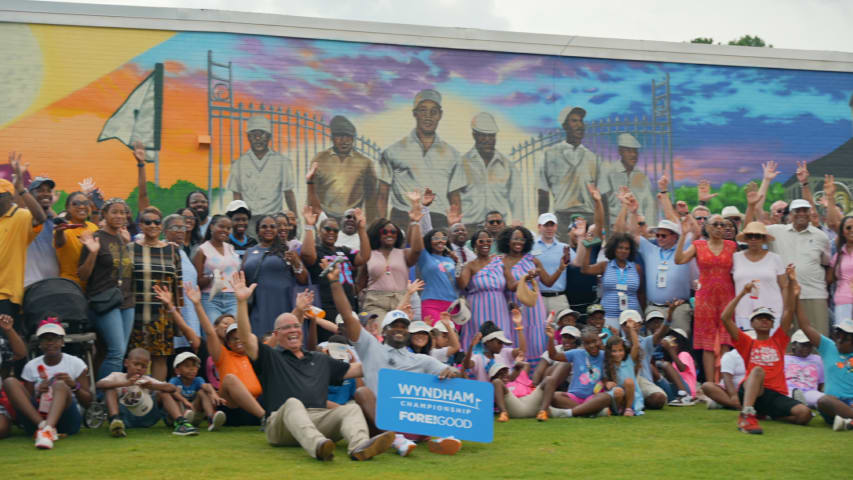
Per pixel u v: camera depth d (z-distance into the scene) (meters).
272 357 6.98
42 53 15.03
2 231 8.02
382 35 16.47
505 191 16.80
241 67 15.84
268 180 15.80
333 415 6.63
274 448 6.72
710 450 6.88
